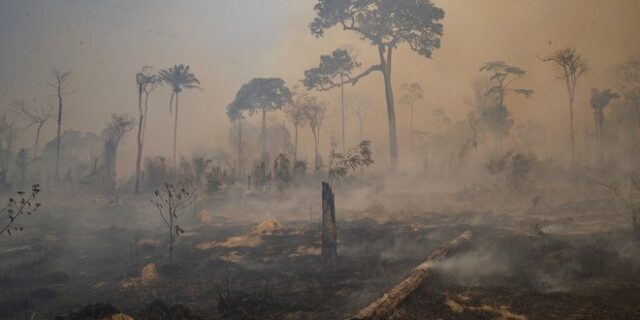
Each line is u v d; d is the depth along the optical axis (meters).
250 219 18.42
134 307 6.39
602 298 5.57
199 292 7.07
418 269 6.52
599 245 8.68
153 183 33.84
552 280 6.59
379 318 5.01
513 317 5.07
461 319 5.06
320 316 5.44
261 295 6.34
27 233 15.55
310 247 10.54
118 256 10.82
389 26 42.06
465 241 9.08
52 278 8.77
